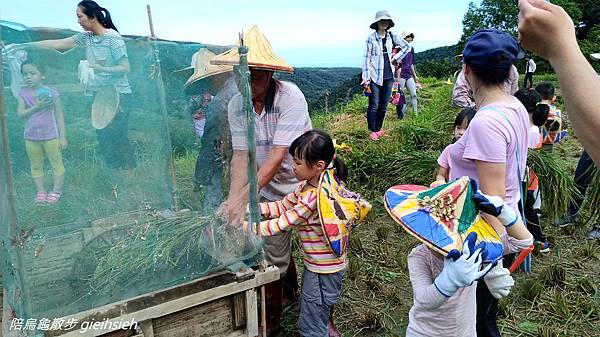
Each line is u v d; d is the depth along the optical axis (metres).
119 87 2.12
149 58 2.19
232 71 2.16
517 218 1.91
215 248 2.21
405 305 3.36
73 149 2.03
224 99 2.19
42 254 1.93
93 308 1.88
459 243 1.86
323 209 2.44
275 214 2.75
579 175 4.51
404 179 5.31
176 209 2.45
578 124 0.82
